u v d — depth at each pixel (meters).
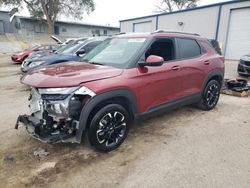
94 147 3.18
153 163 2.99
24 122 3.15
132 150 3.33
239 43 15.78
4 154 3.18
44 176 2.71
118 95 3.16
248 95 6.66
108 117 3.15
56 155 3.17
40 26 37.72
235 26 15.83
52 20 35.12
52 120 2.89
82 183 2.59
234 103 5.83
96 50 4.41
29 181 2.62
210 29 17.47
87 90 2.84
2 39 30.47
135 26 24.86
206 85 4.88
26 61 7.91
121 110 3.27
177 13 20.06
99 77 3.03
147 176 2.72
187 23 19.31
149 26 23.27
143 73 3.46
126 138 3.71
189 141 3.62
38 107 3.02
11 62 16.53
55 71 3.19
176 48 4.16
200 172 2.80
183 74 4.17
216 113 5.00
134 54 3.55
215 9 16.81
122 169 2.86
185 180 2.64
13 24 36.09
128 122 3.43
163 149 3.36
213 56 5.00
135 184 2.58
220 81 5.27
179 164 2.97
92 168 2.88
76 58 7.01
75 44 8.24
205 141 3.63
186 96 4.36
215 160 3.06
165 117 4.71
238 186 2.54
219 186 2.54
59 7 34.78
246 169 2.86
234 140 3.67
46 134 2.87
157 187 2.53
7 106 5.41
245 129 4.12
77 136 2.90
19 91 7.00
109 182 2.62
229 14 15.98
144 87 3.49
